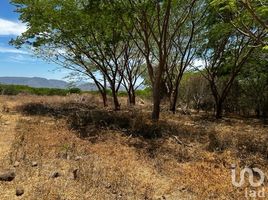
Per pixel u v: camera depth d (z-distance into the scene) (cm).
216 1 1077
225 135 1352
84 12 1750
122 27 1969
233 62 2397
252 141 1258
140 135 1334
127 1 1697
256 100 2852
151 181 801
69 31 2133
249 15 1194
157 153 1065
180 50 2431
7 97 3253
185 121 1964
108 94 3991
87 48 2267
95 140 1212
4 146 1050
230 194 730
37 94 4144
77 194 672
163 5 1781
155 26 2188
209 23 2020
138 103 3384
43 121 1619
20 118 1688
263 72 2588
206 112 2930
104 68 2325
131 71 2820
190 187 766
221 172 888
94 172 812
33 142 1095
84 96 3325
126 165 912
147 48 1772
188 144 1231
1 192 670
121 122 1538
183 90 3416
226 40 2352
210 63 2511
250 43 2133
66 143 1098
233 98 3066
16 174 775
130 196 691
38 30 2172
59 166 859
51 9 2055
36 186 698
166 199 698
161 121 1642
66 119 1655
